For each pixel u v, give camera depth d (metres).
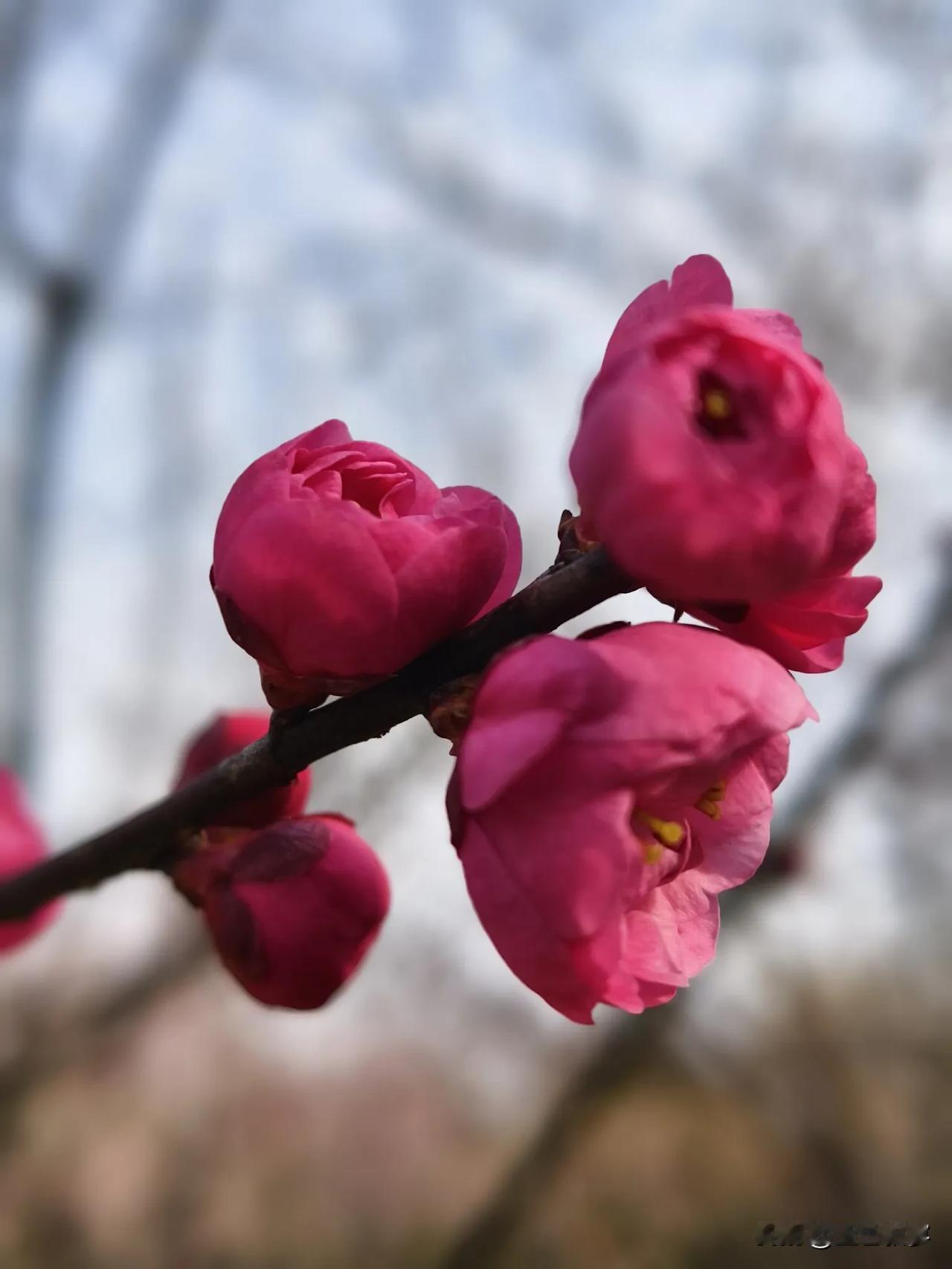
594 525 0.09
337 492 0.10
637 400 0.08
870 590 0.09
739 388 0.08
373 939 0.12
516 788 0.09
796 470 0.08
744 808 0.10
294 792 0.12
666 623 0.09
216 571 0.10
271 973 0.11
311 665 0.10
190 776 0.13
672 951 0.10
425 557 0.09
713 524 0.08
